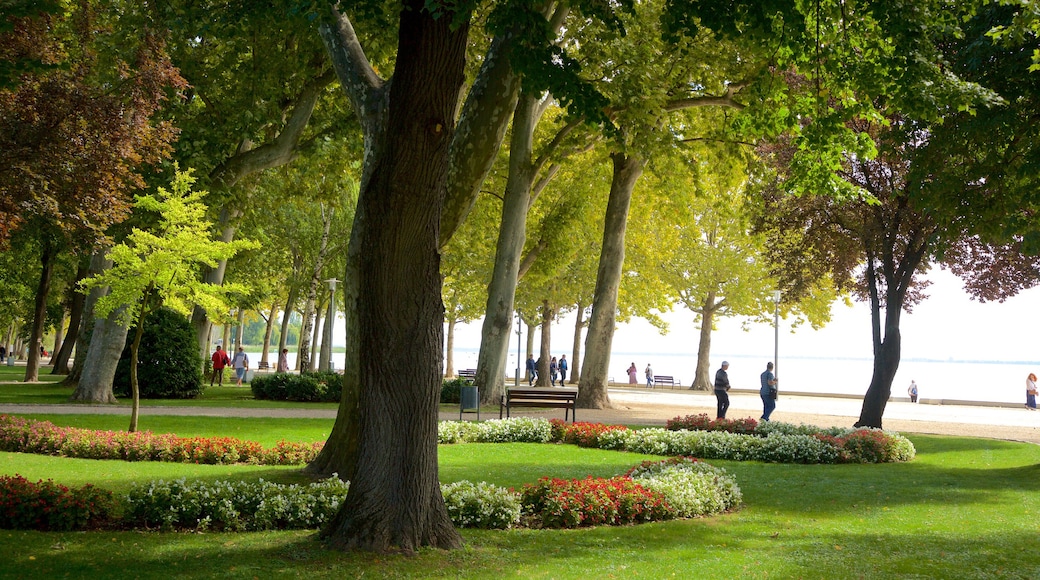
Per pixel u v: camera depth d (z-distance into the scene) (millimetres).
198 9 13352
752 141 26406
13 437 13516
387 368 7418
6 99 12992
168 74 16578
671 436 17719
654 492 10203
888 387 22500
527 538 8469
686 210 32312
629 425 23484
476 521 9031
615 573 6879
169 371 27438
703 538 8812
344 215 48188
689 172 30391
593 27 23562
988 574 7254
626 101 22797
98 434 13945
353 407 11414
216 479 10797
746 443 17375
